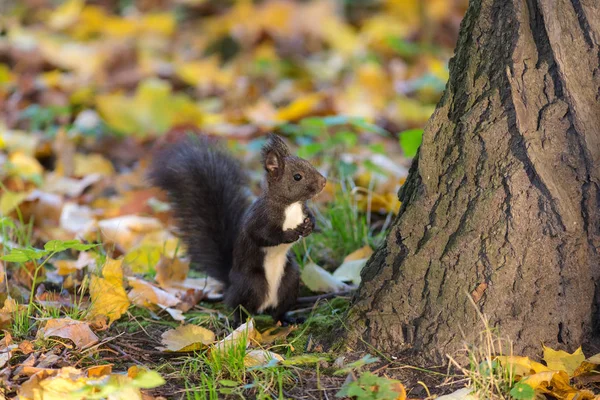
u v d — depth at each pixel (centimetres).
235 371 663
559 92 675
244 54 2103
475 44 703
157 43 2150
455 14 2280
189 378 671
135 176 1321
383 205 1128
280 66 1981
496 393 631
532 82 680
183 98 1594
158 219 1173
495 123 686
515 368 638
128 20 2239
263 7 2258
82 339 721
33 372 662
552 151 677
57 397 604
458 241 686
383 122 1577
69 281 887
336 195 1091
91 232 1068
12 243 975
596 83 676
